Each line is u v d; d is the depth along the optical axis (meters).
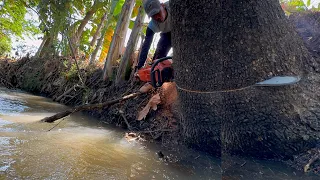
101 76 4.56
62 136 2.30
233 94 1.47
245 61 1.37
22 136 2.11
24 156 1.66
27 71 7.26
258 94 1.45
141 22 3.87
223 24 1.31
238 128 1.60
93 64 5.40
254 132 1.58
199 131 1.78
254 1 1.29
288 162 1.62
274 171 1.54
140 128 2.80
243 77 1.40
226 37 1.33
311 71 1.61
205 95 1.54
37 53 8.55
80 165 1.64
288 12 2.44
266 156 1.67
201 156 1.89
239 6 1.28
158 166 1.76
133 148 2.17
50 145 1.97
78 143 2.14
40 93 6.39
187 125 1.87
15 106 3.72
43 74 6.62
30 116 3.06
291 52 1.44
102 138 2.41
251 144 1.63
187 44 1.40
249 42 1.33
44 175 1.42
